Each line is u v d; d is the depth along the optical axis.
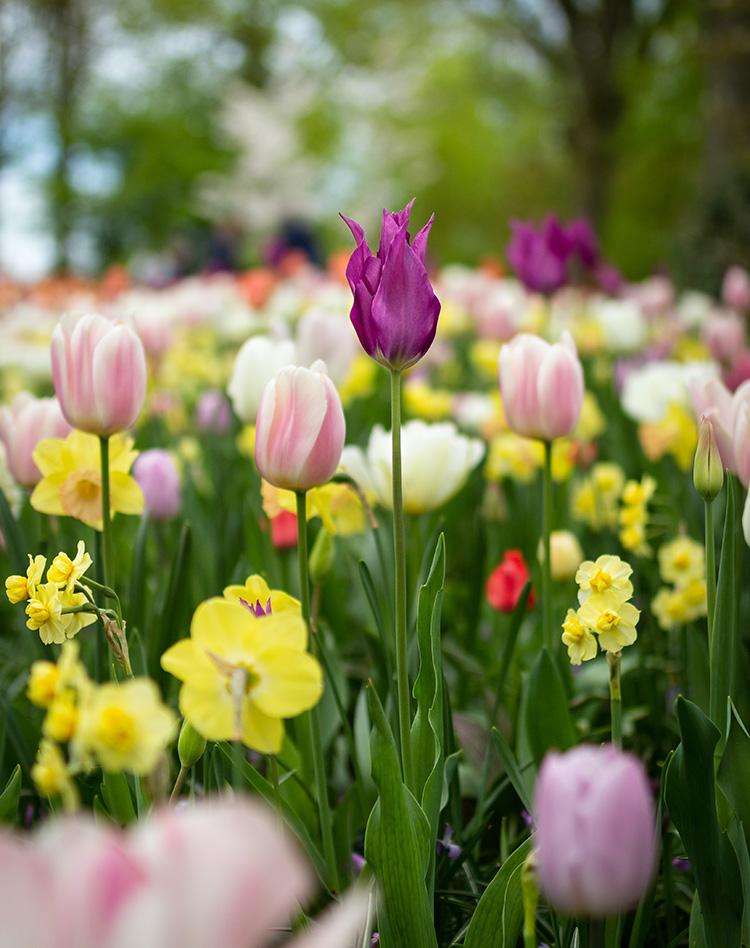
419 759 1.39
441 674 1.36
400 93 26.14
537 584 2.55
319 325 2.59
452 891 1.48
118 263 21.73
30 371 5.33
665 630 2.32
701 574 1.97
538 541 2.87
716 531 2.26
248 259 13.70
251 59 25.84
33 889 0.59
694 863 1.25
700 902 1.26
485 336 5.34
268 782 1.36
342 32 24.61
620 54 17.14
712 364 3.35
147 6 22.52
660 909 1.62
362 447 3.48
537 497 3.04
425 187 27.73
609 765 0.78
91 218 21.88
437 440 2.01
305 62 25.03
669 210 18.02
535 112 21.98
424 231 1.34
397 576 1.34
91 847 0.60
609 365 5.20
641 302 6.32
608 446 3.82
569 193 21.89
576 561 2.34
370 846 1.21
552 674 1.61
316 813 1.68
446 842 1.54
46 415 1.84
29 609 1.25
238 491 2.95
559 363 1.73
